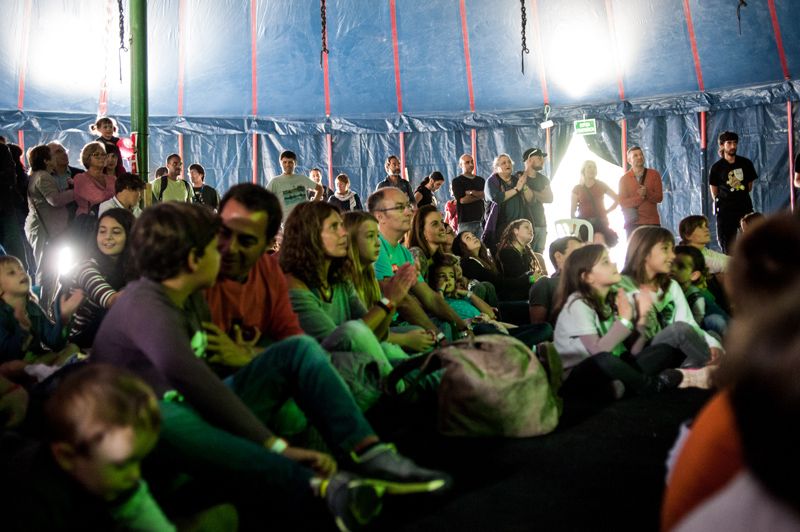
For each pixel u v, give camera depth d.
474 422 2.85
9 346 3.21
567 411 3.25
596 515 2.03
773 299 0.78
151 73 12.16
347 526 1.83
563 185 12.59
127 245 3.71
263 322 2.77
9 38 11.25
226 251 2.52
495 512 2.07
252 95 12.56
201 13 12.34
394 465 2.09
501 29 12.77
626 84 12.69
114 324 2.03
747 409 0.77
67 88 11.62
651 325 3.84
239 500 1.94
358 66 12.81
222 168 12.24
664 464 2.46
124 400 1.49
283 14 12.57
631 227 9.30
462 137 12.66
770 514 0.78
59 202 6.33
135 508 1.57
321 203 3.20
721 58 12.38
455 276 5.21
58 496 1.52
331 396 2.14
